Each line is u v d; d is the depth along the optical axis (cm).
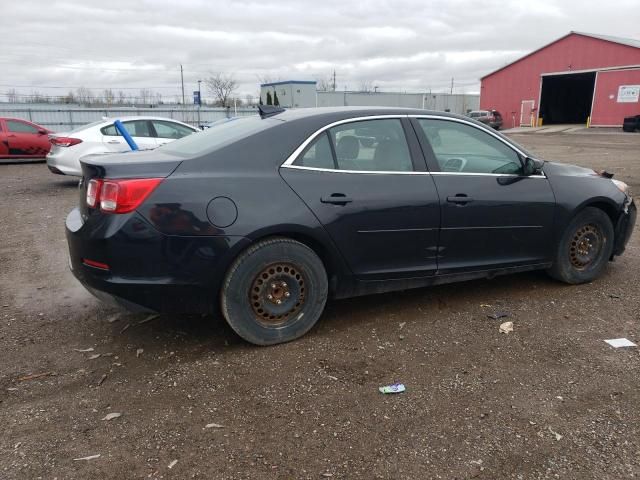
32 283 496
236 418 278
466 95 6588
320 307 370
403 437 261
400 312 416
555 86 4603
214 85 6562
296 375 321
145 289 317
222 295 338
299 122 363
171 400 295
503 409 284
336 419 276
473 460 244
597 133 3294
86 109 3416
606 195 464
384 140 385
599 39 3828
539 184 436
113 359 343
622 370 324
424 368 328
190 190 320
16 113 3164
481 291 462
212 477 234
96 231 314
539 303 432
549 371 323
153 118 1134
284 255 346
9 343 366
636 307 422
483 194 407
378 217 368
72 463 243
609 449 251
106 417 278
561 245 453
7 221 778
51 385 312
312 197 349
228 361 338
